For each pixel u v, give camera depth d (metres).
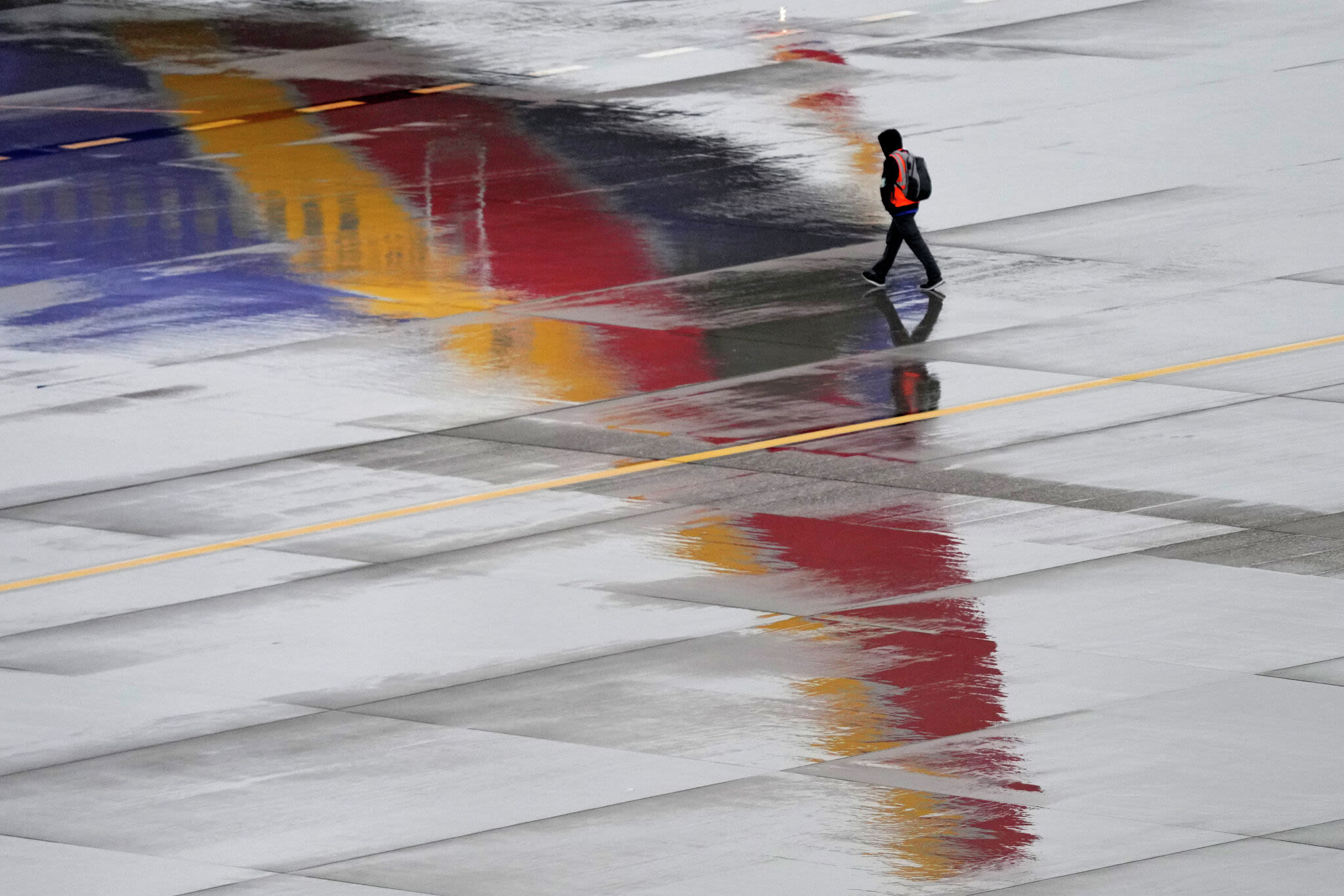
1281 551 65.81
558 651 60.97
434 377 85.06
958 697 57.03
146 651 62.50
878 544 67.62
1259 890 46.94
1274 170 106.06
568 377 84.25
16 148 118.62
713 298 92.69
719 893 47.56
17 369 88.12
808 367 84.31
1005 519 69.19
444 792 53.16
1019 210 102.44
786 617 62.47
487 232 102.06
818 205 104.38
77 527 72.44
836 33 134.25
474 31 138.75
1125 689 57.06
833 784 52.50
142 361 88.50
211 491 75.00
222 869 49.88
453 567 67.38
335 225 103.94
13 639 63.84
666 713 56.78
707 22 138.62
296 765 55.00
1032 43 129.75
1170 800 51.16
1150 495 70.69
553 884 48.31
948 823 50.41
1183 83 120.25
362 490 74.31
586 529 69.81
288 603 65.31
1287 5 135.25
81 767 55.53
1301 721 54.97
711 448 76.50
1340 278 91.56
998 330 87.75
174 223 105.31
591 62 130.38
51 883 49.50
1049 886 47.41
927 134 113.81
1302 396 79.00
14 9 148.75
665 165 110.88
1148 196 103.44
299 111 123.00
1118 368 82.81
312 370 86.50
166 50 137.25
